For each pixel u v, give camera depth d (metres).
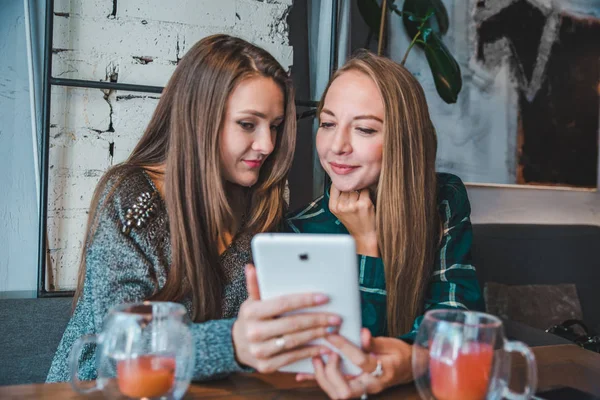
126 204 1.10
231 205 1.29
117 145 1.64
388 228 1.27
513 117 2.61
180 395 0.75
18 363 1.35
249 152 1.16
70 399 0.78
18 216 1.67
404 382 0.90
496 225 2.49
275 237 0.76
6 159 1.66
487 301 2.31
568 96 2.74
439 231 1.35
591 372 0.98
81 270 1.18
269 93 1.14
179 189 1.12
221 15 1.74
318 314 0.79
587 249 2.64
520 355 1.06
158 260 1.09
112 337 0.72
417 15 2.13
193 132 1.12
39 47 1.64
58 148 1.59
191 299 1.13
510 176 2.62
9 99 1.66
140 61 1.65
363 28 2.25
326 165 1.32
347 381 0.82
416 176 1.27
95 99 1.62
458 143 2.50
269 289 0.79
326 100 1.29
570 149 2.76
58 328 1.40
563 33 2.70
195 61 1.13
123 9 1.62
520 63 2.61
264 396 0.82
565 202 2.79
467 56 2.49
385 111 1.23
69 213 1.60
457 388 0.72
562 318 2.40
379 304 1.33
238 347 0.84
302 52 2.05
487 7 2.51
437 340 0.73
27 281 1.68
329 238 0.75
